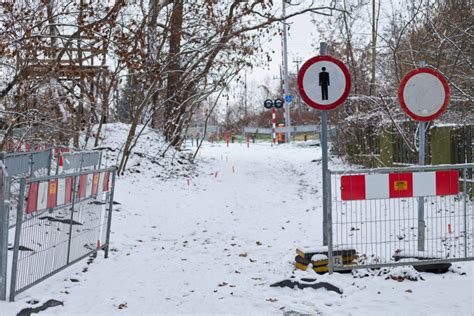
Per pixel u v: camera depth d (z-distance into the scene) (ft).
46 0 40.70
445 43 46.98
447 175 24.16
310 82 24.84
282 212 45.06
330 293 21.76
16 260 19.51
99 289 22.85
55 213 22.99
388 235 31.68
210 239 35.09
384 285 22.47
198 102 73.41
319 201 48.96
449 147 40.40
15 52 38.47
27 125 43.11
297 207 47.14
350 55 68.80
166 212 44.73
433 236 30.91
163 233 37.22
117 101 80.84
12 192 29.66
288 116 148.87
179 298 21.81
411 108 24.64
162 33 61.98
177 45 64.54
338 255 24.03
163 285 23.85
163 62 61.36
